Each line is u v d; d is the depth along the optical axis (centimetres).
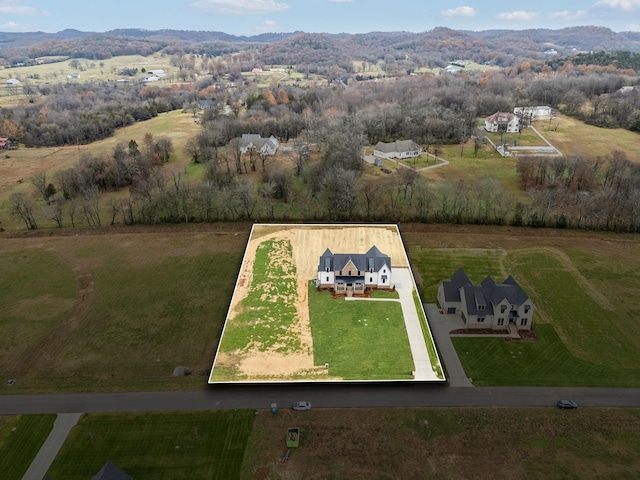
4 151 18288
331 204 11556
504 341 7162
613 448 5419
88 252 9906
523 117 19925
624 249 9812
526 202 12050
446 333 7356
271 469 5162
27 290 8569
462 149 16912
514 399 6106
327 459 5275
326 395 6172
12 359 6844
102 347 7081
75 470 5156
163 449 5406
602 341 7150
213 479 5066
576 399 6103
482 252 9700
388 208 11612
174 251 9906
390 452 5359
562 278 8756
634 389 6266
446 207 11412
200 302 8162
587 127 19588
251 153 14975
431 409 5944
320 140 15938
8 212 12156
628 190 11350
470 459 5284
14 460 5294
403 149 16025
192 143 16250
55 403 6062
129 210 11331
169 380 6444
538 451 5378
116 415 5875
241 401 6088
